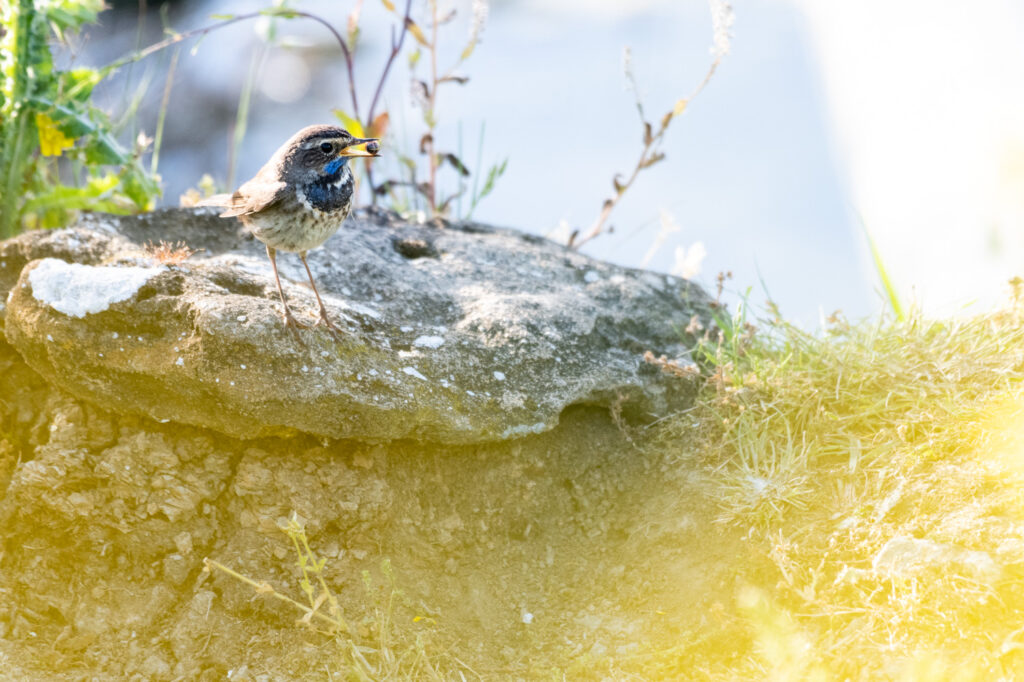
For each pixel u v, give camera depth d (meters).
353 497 8.27
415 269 10.24
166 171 21.06
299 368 7.92
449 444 8.52
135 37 23.73
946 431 8.34
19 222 11.27
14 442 8.58
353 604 8.09
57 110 10.84
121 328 8.08
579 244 12.74
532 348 9.19
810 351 9.73
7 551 8.32
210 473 8.23
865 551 7.64
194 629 7.94
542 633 8.12
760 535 8.12
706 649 7.55
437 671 7.69
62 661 7.82
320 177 8.40
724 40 11.42
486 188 12.86
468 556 8.57
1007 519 7.35
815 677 7.00
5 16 10.73
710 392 9.61
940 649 6.85
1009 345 9.20
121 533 8.21
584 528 8.91
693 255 11.75
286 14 11.87
